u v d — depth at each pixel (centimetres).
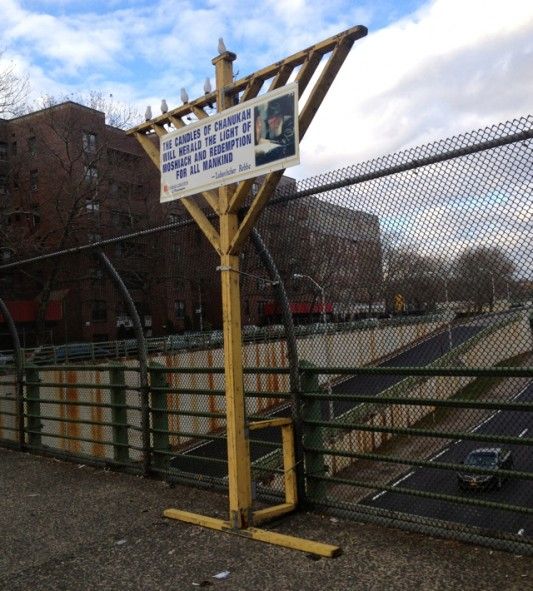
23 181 3872
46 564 423
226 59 475
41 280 3150
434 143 415
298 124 406
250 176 438
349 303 477
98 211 3797
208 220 514
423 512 553
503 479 503
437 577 358
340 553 405
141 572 397
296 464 502
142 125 541
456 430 477
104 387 740
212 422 1802
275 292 512
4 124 4262
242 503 457
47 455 828
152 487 619
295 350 509
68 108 3825
